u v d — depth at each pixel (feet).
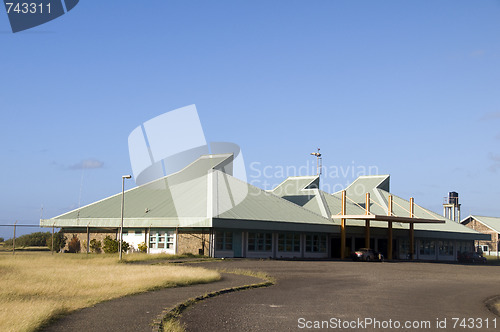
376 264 168.96
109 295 68.23
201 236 165.17
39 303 57.21
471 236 252.62
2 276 88.17
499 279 129.80
